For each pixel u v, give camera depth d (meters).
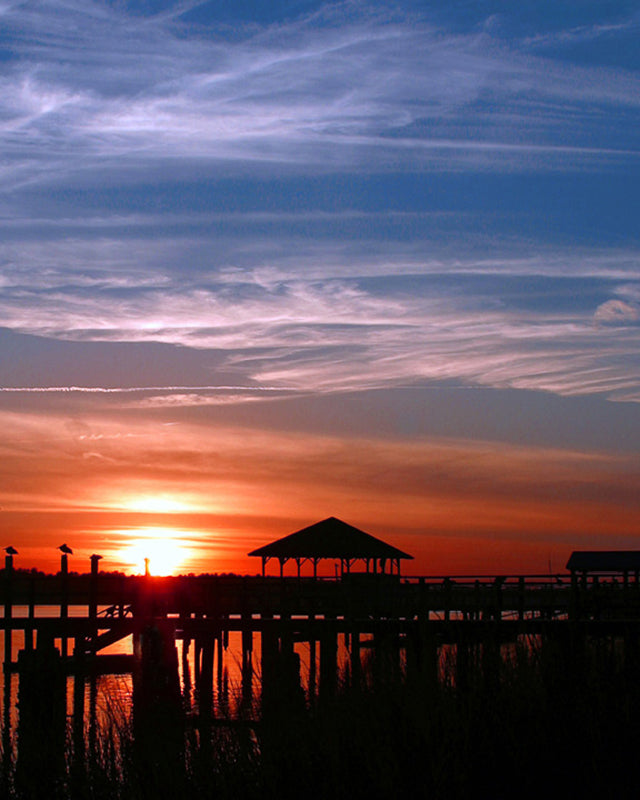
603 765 11.24
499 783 11.30
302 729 12.26
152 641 25.08
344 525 41.41
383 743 11.63
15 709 28.83
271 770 11.63
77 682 25.77
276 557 40.81
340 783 11.21
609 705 12.12
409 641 18.25
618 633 18.30
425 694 12.51
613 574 35.16
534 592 29.94
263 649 25.17
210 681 27.14
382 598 30.25
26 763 13.26
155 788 12.04
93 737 14.28
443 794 10.81
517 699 12.24
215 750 12.60
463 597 29.70
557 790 11.12
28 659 24.25
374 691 12.98
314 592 31.28
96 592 28.36
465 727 11.62
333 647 25.17
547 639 15.73
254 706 14.02
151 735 13.92
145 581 29.59
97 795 12.35
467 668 13.41
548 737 11.71
